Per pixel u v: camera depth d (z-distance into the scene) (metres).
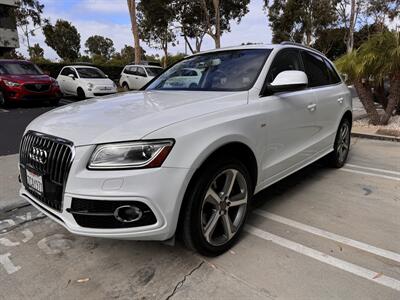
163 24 27.14
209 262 2.79
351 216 3.59
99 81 14.52
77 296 2.41
